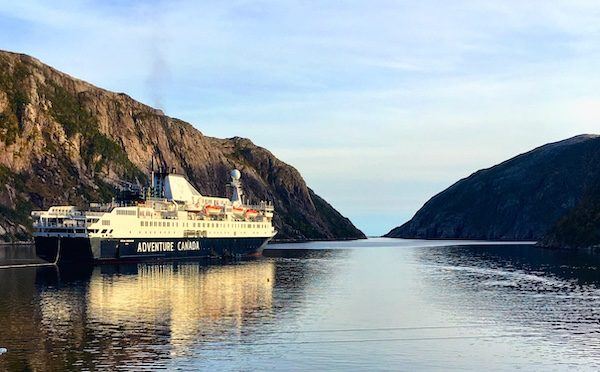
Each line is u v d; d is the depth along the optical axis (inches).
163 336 2753.4
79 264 6112.2
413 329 2967.5
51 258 6131.9
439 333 2886.3
